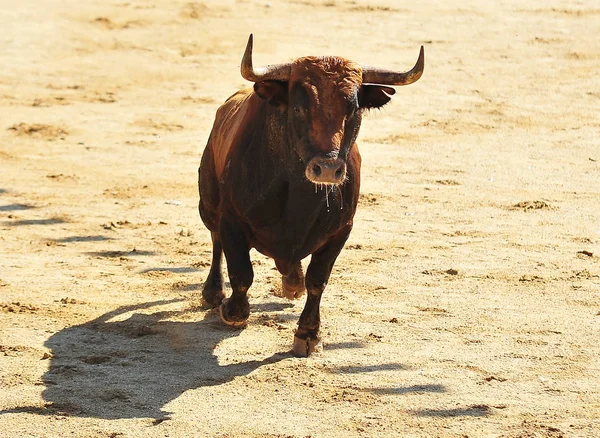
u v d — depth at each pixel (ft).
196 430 36.91
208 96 106.63
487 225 67.15
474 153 87.71
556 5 144.56
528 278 55.57
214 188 48.26
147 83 111.34
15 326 46.96
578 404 39.63
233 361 43.57
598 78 113.29
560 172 81.97
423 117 99.35
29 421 37.40
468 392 40.65
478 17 138.21
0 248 60.39
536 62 119.03
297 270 48.60
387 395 40.22
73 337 45.91
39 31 128.06
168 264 57.77
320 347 44.70
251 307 50.42
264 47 124.06
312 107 38.37
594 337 46.93
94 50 122.52
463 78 112.98
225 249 43.29
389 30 132.05
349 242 62.39
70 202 71.67
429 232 65.26
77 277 54.90
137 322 47.96
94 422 37.42
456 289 53.78
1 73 113.09
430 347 45.52
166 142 90.68
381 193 75.00
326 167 37.55
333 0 147.02
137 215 68.64
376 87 40.88
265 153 40.98
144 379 41.47
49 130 93.30
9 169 80.84
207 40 127.24
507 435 36.58
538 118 99.30
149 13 138.10
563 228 66.54
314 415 38.32
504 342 46.24
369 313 49.80
